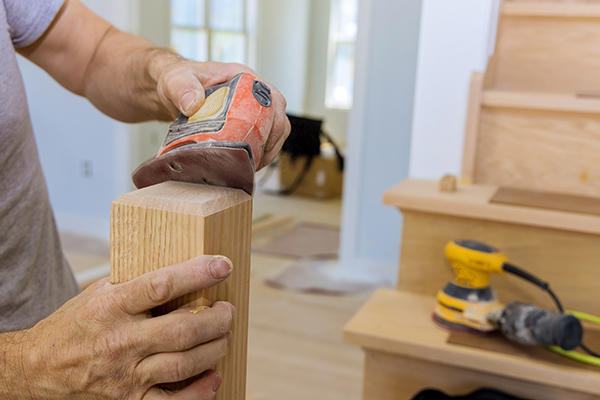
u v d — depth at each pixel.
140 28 3.27
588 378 0.88
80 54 0.81
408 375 1.10
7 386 0.47
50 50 0.81
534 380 0.91
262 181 5.61
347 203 2.99
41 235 0.80
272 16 6.09
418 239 1.18
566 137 1.22
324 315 2.48
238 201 0.47
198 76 0.59
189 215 0.43
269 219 4.20
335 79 6.85
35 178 0.78
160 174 0.50
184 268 0.41
